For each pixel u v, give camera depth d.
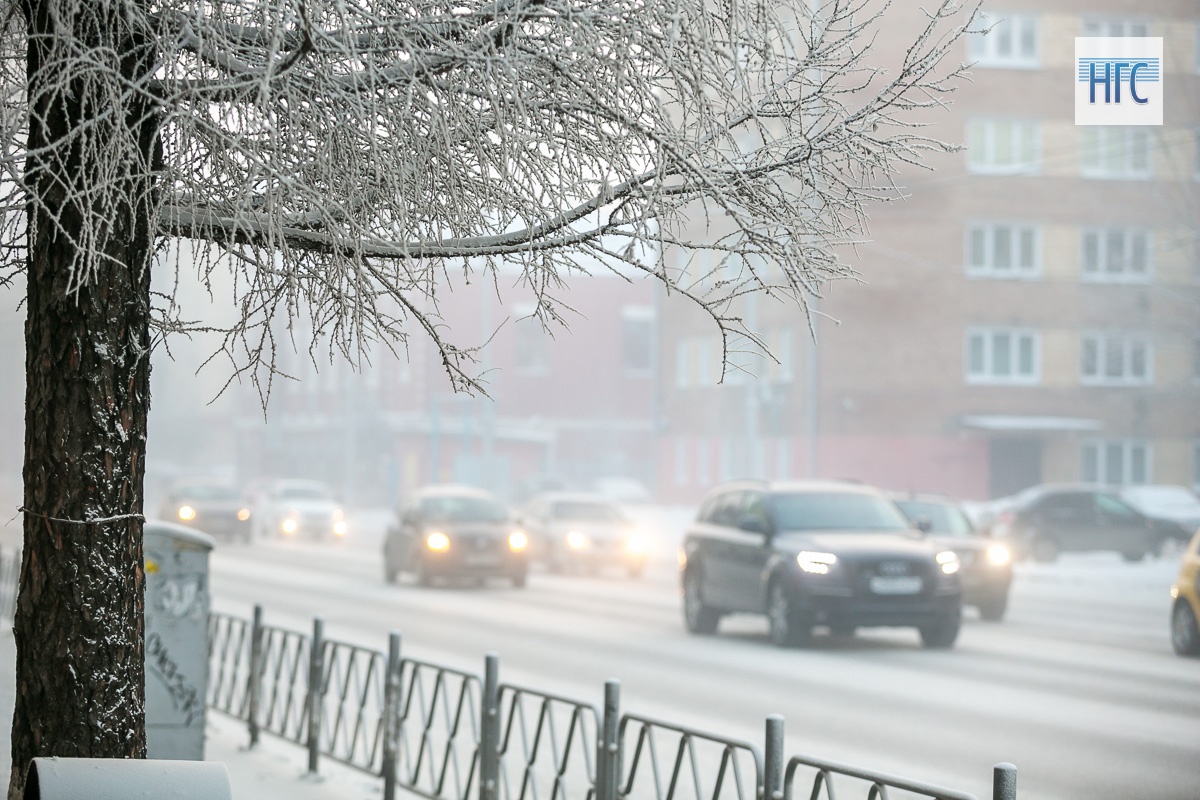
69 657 10.55
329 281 11.16
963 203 101.81
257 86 9.32
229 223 10.77
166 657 19.25
